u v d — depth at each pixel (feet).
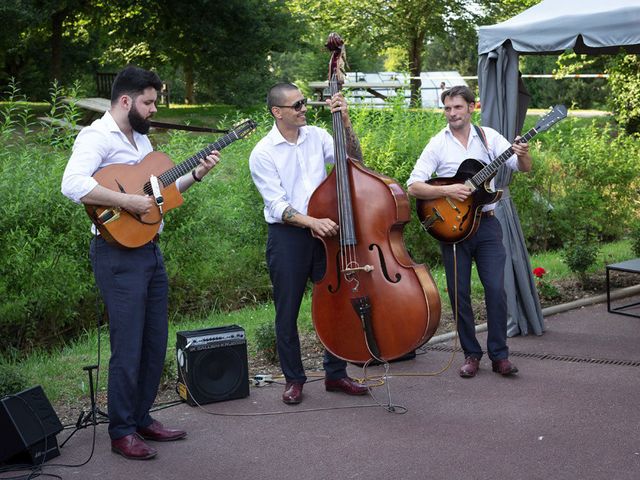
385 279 15.35
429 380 17.71
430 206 17.79
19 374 15.64
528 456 13.23
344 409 15.99
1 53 78.18
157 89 13.93
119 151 13.82
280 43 81.00
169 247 25.21
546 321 22.67
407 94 34.35
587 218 34.94
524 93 21.86
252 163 15.94
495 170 17.11
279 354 16.53
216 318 25.04
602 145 36.65
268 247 16.16
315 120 36.94
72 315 23.57
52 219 22.50
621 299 24.82
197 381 16.37
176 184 14.57
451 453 13.50
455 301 17.93
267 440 14.51
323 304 15.84
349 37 83.92
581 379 17.22
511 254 21.12
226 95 94.22
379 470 12.96
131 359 13.80
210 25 75.31
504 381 17.38
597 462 12.87
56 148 24.66
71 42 90.07
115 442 14.03
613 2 20.59
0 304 21.84
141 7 75.36
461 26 80.48
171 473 13.25
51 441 14.01
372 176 15.57
